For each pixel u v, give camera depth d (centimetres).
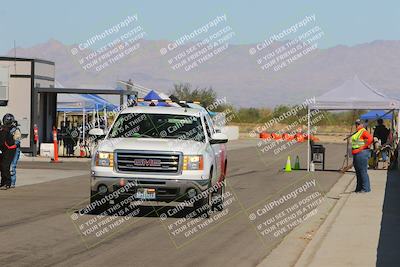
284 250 1487
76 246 1472
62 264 1281
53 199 2302
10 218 1855
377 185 2988
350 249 1463
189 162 1880
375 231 1706
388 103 3847
